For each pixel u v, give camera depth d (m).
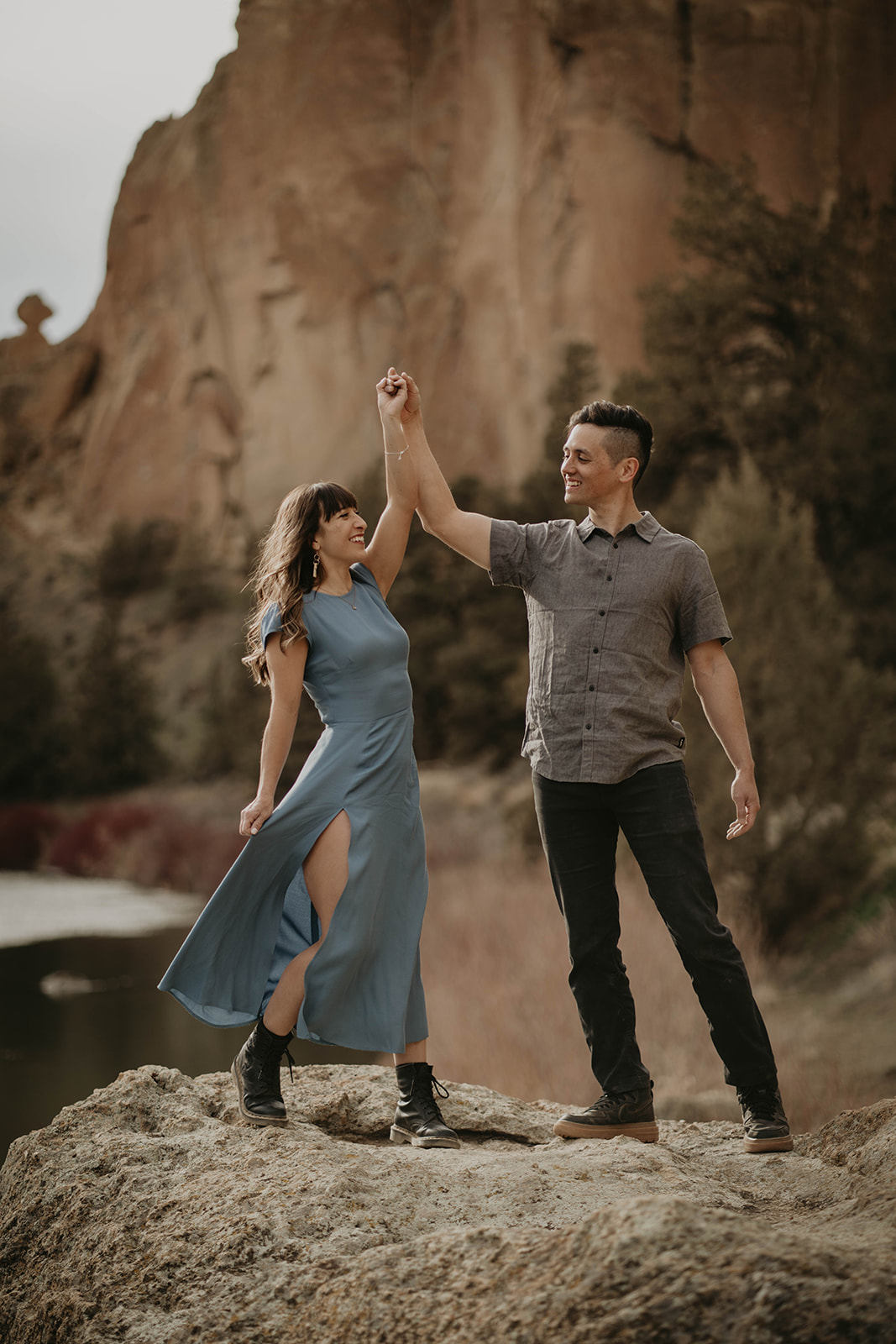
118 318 47.53
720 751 11.19
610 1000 3.12
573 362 23.77
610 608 3.04
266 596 3.01
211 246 43.06
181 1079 3.32
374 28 39.66
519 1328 1.81
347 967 2.83
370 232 39.00
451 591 24.23
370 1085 3.52
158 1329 2.24
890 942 10.02
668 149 30.91
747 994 3.01
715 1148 3.19
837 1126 3.01
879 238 16.70
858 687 11.26
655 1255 1.80
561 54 32.81
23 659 35.50
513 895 13.41
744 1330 1.67
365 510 25.75
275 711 2.92
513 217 34.00
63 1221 2.67
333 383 39.66
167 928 19.06
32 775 34.22
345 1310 2.04
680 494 16.62
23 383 52.94
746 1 30.11
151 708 34.81
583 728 3.04
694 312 17.05
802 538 11.82
